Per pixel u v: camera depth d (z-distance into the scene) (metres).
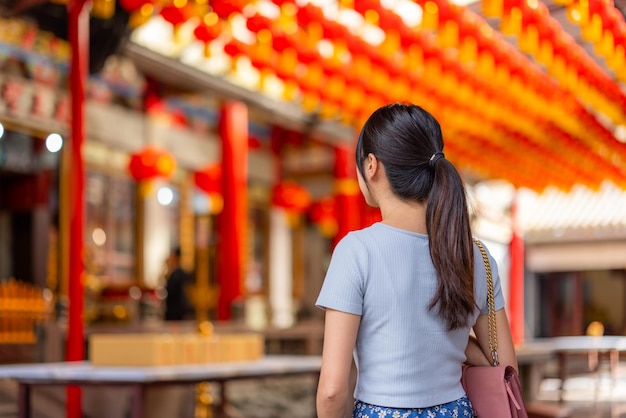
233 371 5.09
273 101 14.34
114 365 5.34
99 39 9.91
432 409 2.18
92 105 12.86
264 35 8.43
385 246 2.24
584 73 7.95
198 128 15.48
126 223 13.81
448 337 2.23
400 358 2.18
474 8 7.54
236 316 12.50
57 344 8.16
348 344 2.17
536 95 9.06
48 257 11.55
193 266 14.80
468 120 10.68
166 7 7.79
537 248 22.91
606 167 12.99
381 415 2.16
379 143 2.30
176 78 12.99
